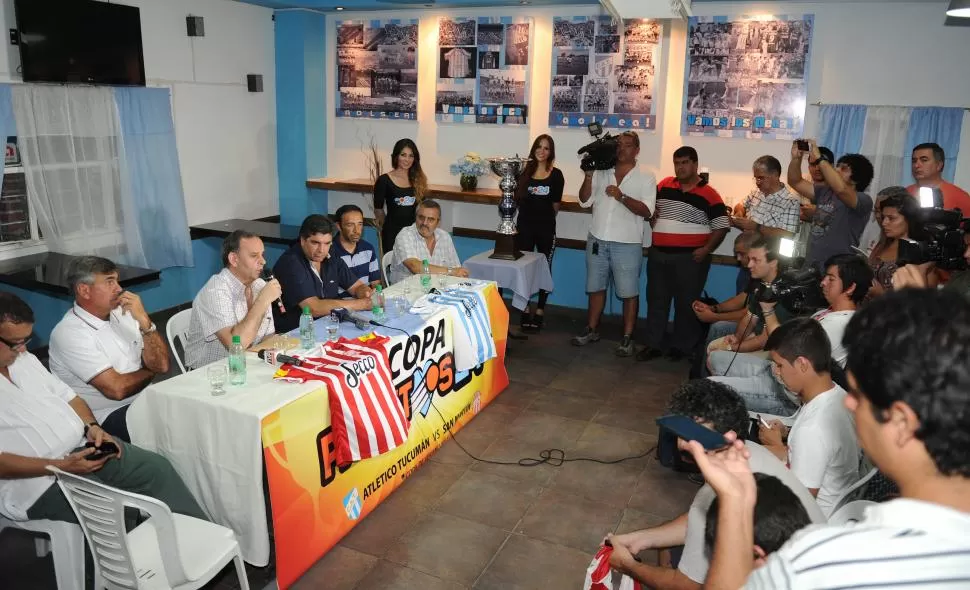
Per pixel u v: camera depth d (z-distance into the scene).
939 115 5.19
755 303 3.54
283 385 2.85
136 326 3.26
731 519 1.07
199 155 6.29
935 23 5.14
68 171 5.10
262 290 3.41
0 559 2.96
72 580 2.54
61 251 5.14
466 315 4.02
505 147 6.54
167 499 2.69
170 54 5.85
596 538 3.15
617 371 5.16
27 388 2.61
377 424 3.05
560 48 6.12
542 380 4.95
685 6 3.78
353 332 3.53
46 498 2.47
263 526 2.67
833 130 5.48
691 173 5.20
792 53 5.45
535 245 5.98
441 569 2.91
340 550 3.02
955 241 2.69
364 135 7.09
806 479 2.16
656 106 5.93
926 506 0.75
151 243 5.73
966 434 0.74
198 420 2.69
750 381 3.46
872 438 0.83
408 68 6.74
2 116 4.64
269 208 7.14
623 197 5.23
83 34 4.93
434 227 4.79
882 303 0.83
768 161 5.01
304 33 6.77
